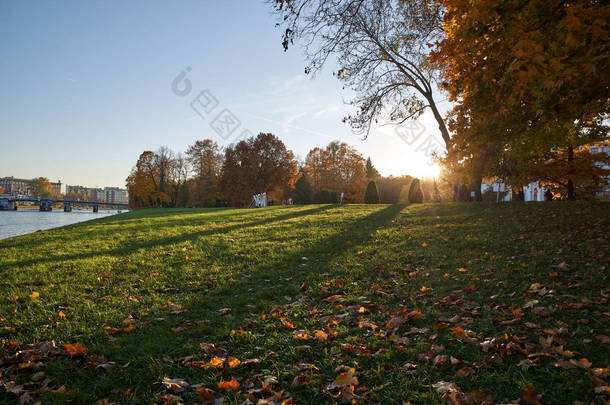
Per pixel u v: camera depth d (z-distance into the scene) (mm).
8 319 3992
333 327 3582
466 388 2488
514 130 6602
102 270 6250
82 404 2494
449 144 7863
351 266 6137
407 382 2582
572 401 2266
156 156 64875
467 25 4664
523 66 4184
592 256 5527
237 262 6727
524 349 2916
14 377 2744
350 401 2391
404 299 4453
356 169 55312
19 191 197375
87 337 3527
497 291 4504
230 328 3684
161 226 13258
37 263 6918
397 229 9773
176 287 5254
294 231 10172
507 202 14664
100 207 150375
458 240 7797
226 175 46531
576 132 9430
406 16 11547
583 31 3898
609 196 21344
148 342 3377
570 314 3562
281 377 2713
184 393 2551
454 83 7230
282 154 46781
